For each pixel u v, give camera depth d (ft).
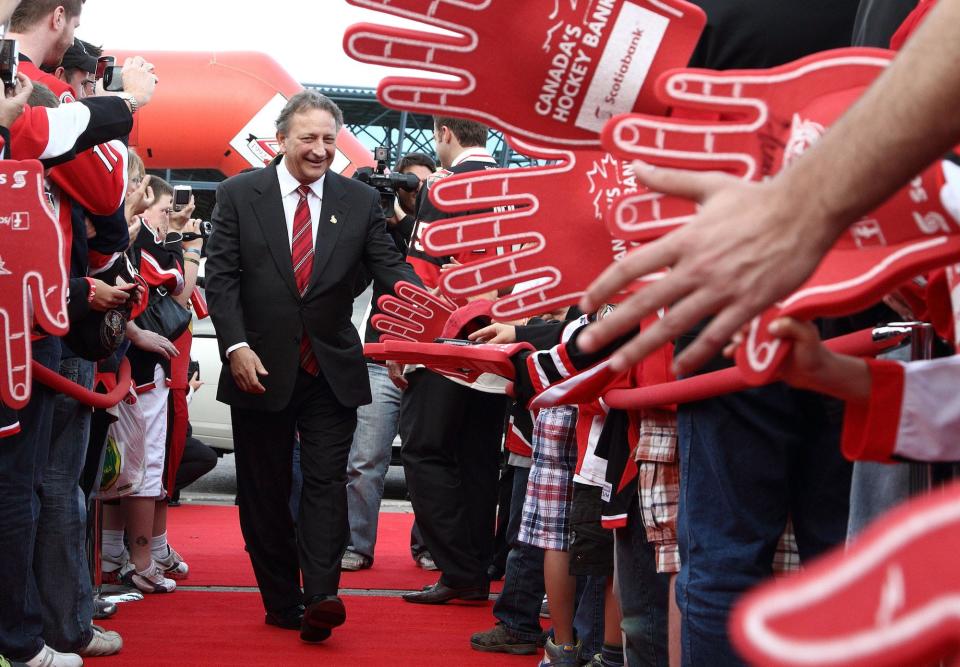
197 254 18.94
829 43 6.36
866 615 1.34
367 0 4.32
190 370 19.45
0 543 9.71
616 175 5.05
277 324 13.97
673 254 2.83
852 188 2.73
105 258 11.66
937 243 3.29
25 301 7.88
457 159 16.96
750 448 6.35
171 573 17.74
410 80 4.38
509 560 13.74
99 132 10.20
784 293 2.82
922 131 2.64
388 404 19.57
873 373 3.39
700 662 6.34
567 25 4.29
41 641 10.23
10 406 7.93
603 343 2.92
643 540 8.09
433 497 16.48
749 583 6.27
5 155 8.76
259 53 43.34
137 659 12.26
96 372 13.24
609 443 8.54
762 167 3.62
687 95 3.62
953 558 1.34
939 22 2.63
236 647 13.15
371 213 14.69
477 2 4.27
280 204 14.26
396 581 18.49
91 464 13.65
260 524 14.29
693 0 6.57
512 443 14.10
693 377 6.46
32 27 11.18
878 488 4.91
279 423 14.11
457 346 7.73
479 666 12.76
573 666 11.66
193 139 41.96
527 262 5.11
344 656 12.97
